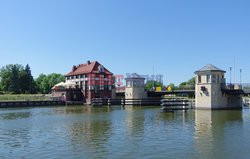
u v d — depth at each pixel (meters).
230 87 62.00
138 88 84.56
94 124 37.22
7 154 21.53
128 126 35.03
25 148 23.30
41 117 47.09
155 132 30.41
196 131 31.00
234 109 61.41
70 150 22.47
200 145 24.03
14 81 140.25
